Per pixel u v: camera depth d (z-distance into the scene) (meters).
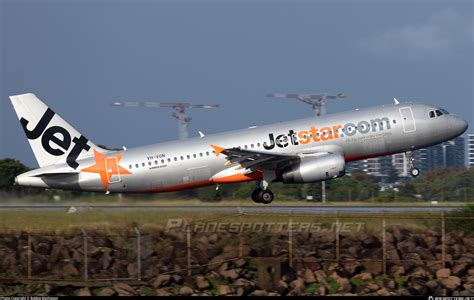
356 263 110.50
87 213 149.62
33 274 111.00
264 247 116.81
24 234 124.06
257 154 153.25
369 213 136.38
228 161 159.38
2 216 147.88
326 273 109.00
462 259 113.81
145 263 112.44
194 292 103.75
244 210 150.00
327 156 156.75
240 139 159.75
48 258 115.00
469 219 123.31
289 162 158.50
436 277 109.12
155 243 118.88
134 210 153.88
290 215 127.94
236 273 108.56
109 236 121.06
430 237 119.19
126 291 102.44
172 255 114.44
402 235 120.06
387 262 111.56
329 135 159.25
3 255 115.62
